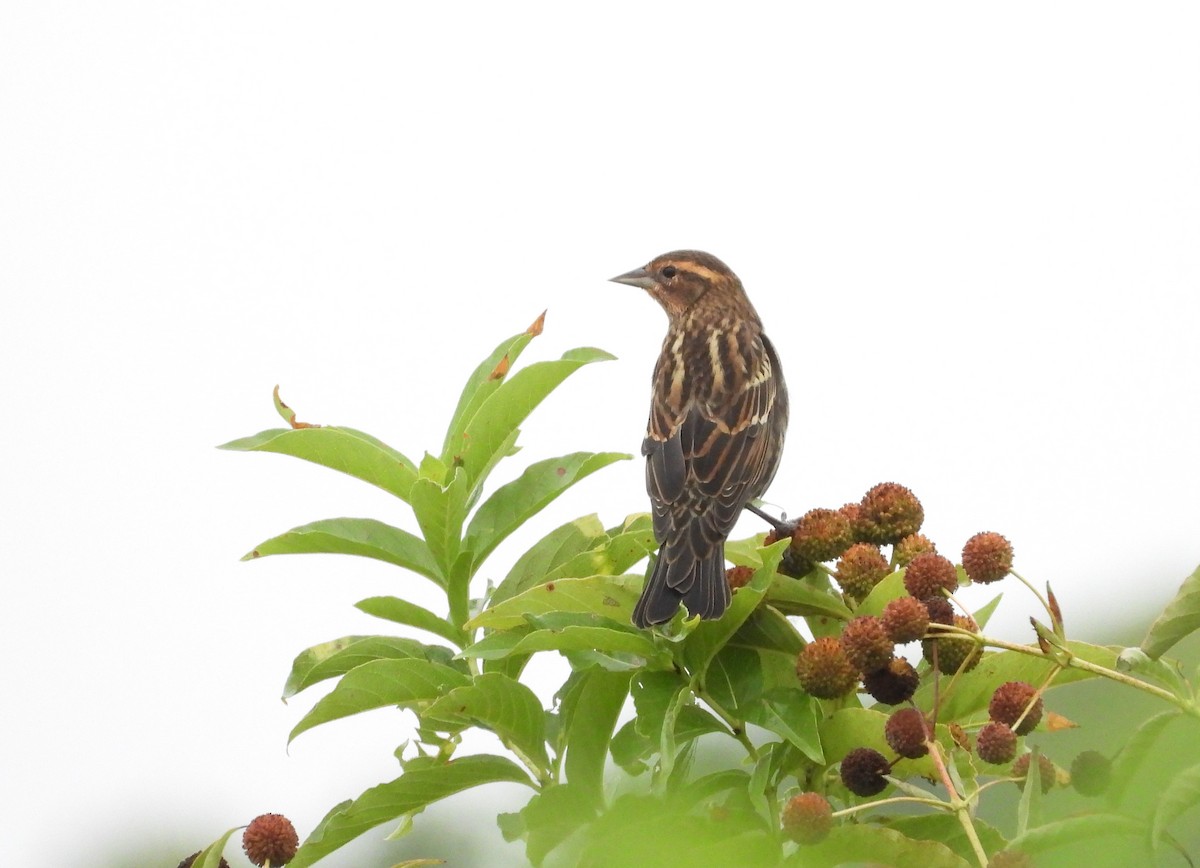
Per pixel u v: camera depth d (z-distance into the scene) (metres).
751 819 7.54
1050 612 7.39
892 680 8.21
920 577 8.50
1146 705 7.45
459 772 9.09
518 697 8.96
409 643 9.86
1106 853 6.19
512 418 10.00
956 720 8.48
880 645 8.01
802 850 7.24
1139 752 6.64
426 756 9.48
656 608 8.77
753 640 8.80
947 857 7.11
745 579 9.59
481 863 11.20
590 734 9.13
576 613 8.91
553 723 9.28
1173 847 6.17
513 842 9.75
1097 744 7.48
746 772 8.25
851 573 9.11
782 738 8.41
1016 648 7.53
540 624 8.77
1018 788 7.28
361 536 10.11
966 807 6.96
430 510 9.85
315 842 8.67
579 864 6.72
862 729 8.16
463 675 9.12
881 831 7.13
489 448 10.08
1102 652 8.09
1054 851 6.25
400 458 10.33
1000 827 8.22
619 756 8.65
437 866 11.20
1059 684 8.26
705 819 7.35
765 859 7.21
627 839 6.76
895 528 9.58
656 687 8.64
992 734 7.30
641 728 8.47
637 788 9.17
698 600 8.67
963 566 8.80
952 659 8.32
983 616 9.23
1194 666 7.29
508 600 8.95
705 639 8.70
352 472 10.12
